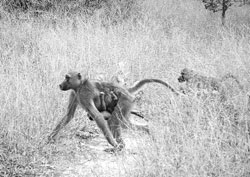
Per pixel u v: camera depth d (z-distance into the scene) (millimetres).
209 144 5406
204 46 11055
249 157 5230
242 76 8109
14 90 7184
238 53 9523
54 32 10219
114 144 6043
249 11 15914
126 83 8094
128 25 12086
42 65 8469
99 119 6066
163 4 15117
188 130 5832
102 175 5473
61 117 6949
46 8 12359
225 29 12398
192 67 9000
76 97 6250
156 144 5496
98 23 11445
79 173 5602
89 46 9219
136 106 7910
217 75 8328
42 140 6281
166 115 6367
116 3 13406
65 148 6270
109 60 9109
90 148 6445
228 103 6578
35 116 6699
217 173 5020
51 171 5652
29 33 10336
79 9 12508
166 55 10219
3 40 10047
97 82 6367
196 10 15516
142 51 10055
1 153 5859
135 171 5266
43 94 7242
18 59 8812
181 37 11539
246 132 5684
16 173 5531
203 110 6375
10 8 12164
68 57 8930
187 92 7160
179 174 4957
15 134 6195
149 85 8414
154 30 11703
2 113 6441
